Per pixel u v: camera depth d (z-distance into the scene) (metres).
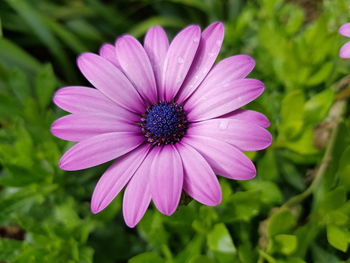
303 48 0.21
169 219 0.18
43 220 0.21
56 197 0.21
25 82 0.22
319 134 0.20
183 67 0.17
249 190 0.18
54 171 0.20
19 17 0.28
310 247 0.19
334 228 0.17
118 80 0.17
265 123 0.16
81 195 0.22
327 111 0.19
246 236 0.20
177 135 0.16
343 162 0.17
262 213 0.20
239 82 0.16
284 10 0.24
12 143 0.22
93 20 0.29
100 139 0.16
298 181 0.20
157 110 0.17
